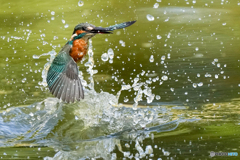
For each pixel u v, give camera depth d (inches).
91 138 308.7
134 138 303.6
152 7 898.1
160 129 322.0
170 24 762.2
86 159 264.8
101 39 685.9
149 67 527.5
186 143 286.0
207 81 463.2
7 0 1003.3
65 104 374.9
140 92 375.2
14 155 273.9
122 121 344.5
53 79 291.1
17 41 668.7
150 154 267.7
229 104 383.9
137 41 663.8
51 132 325.4
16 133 325.4
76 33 345.4
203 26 741.9
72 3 944.3
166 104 392.2
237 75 479.5
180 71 506.3
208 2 939.3
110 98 382.0
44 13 857.5
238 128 316.5
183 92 429.4
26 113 368.8
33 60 570.3
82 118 351.3
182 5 913.5
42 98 417.7
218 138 294.5
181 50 604.4
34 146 295.7
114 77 490.9
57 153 277.3
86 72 518.6
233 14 818.8
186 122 336.8
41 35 689.6
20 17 832.3
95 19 786.2
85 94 385.4
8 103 399.9
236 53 574.6
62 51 330.6
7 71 523.8
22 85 466.6
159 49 614.5
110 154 271.1
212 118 345.7
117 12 851.4
